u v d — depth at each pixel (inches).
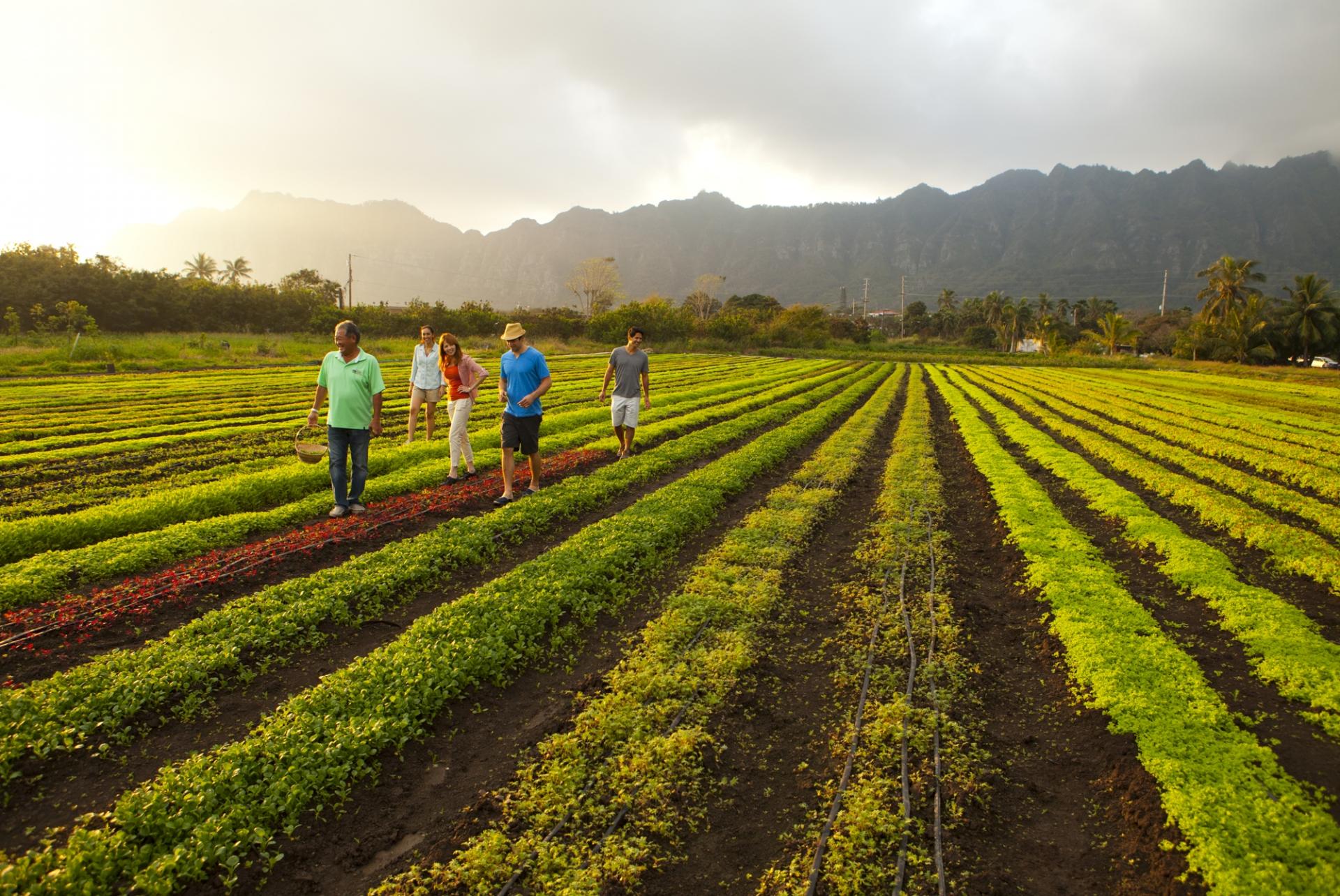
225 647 281.0
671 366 2330.2
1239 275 3686.0
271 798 199.5
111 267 2878.9
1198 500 564.4
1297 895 167.2
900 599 365.1
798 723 261.4
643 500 526.0
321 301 3348.9
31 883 161.2
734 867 191.3
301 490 543.8
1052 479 688.4
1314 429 1077.1
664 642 312.3
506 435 521.0
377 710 242.2
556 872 184.2
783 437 847.7
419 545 406.3
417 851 193.6
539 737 247.1
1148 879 183.8
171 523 459.8
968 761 234.5
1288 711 256.8
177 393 1222.3
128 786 211.5
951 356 3641.7
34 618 303.9
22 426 841.5
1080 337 5044.3
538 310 3978.8
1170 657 289.9
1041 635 330.0
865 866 188.7
